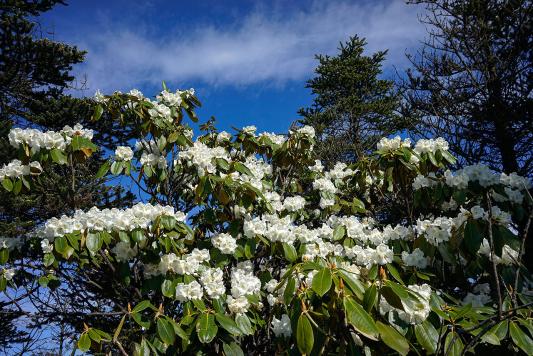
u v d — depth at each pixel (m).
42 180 3.48
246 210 3.39
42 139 3.21
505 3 8.06
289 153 4.28
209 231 4.02
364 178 3.90
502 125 7.66
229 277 3.53
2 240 3.38
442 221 2.84
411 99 8.53
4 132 7.04
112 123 7.12
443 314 1.99
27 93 8.52
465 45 8.18
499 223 2.67
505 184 2.99
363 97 12.62
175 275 2.92
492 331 1.98
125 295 3.44
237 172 3.57
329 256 3.31
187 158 3.52
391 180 3.83
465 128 7.80
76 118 7.54
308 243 3.28
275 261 3.79
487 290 3.07
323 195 4.25
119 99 3.80
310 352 1.84
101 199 6.57
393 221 4.61
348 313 1.70
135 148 3.92
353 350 1.84
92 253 2.94
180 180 3.90
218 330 2.59
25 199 6.39
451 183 3.05
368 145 7.91
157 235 2.94
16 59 8.04
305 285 2.10
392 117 11.15
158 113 3.85
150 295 3.40
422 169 3.36
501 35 8.20
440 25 8.36
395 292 1.76
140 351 2.39
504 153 7.87
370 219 4.18
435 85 8.25
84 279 3.76
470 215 2.70
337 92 12.85
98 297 3.66
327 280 1.75
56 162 3.17
